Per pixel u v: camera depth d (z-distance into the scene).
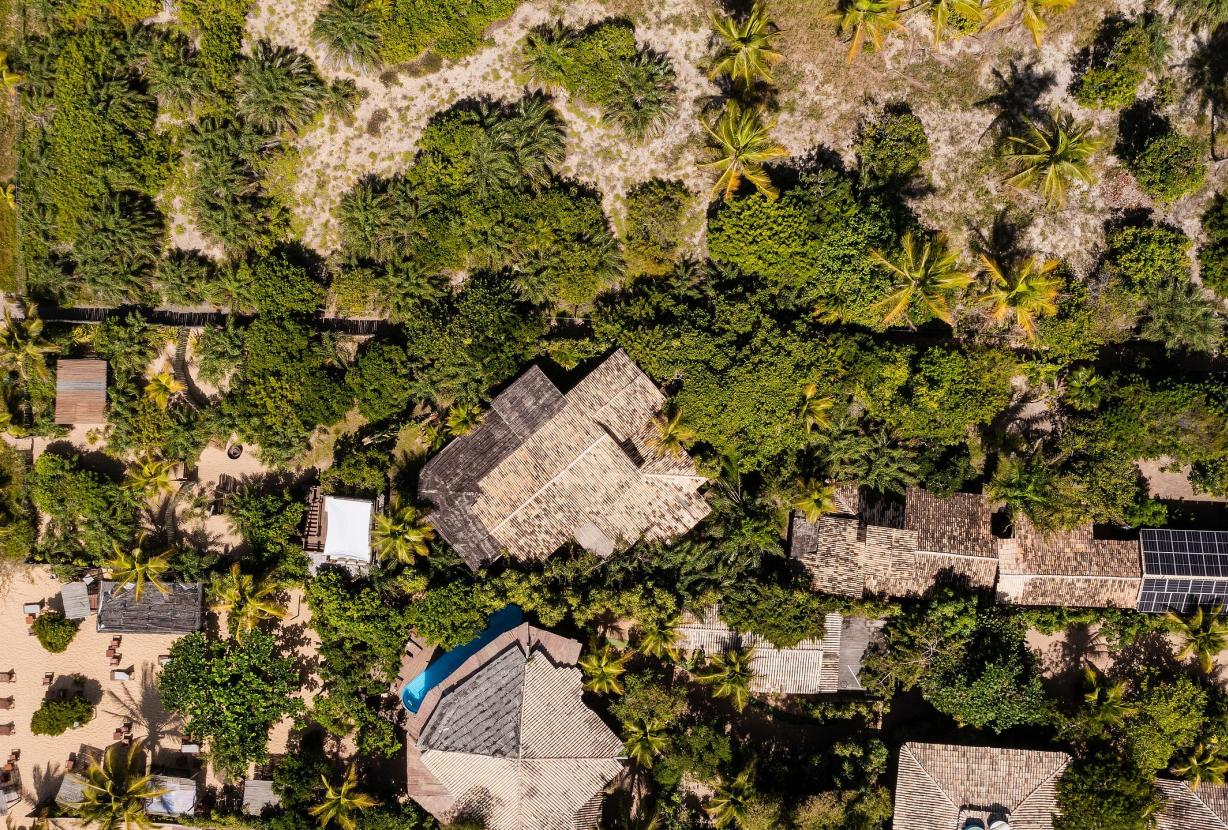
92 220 53.38
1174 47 53.62
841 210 51.69
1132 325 53.62
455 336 52.53
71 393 53.69
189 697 53.47
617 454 52.31
